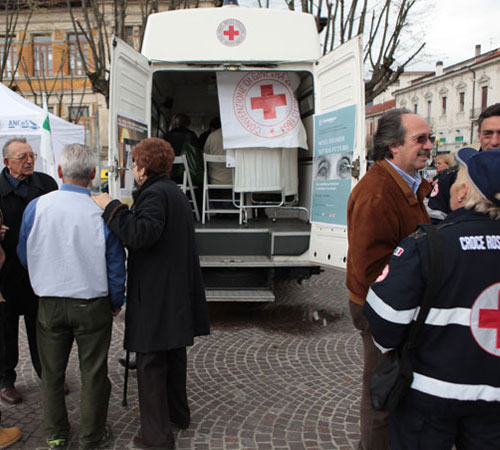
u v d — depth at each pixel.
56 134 7.90
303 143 4.96
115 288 2.42
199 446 2.55
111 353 3.87
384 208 2.03
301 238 4.53
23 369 3.54
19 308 3.01
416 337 1.41
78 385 3.25
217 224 5.11
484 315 1.34
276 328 4.52
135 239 2.24
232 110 4.80
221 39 4.52
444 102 43.59
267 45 4.53
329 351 3.95
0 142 6.51
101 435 2.48
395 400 1.45
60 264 2.29
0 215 2.57
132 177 4.26
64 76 23.20
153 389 2.45
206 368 3.60
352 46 3.85
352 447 2.55
